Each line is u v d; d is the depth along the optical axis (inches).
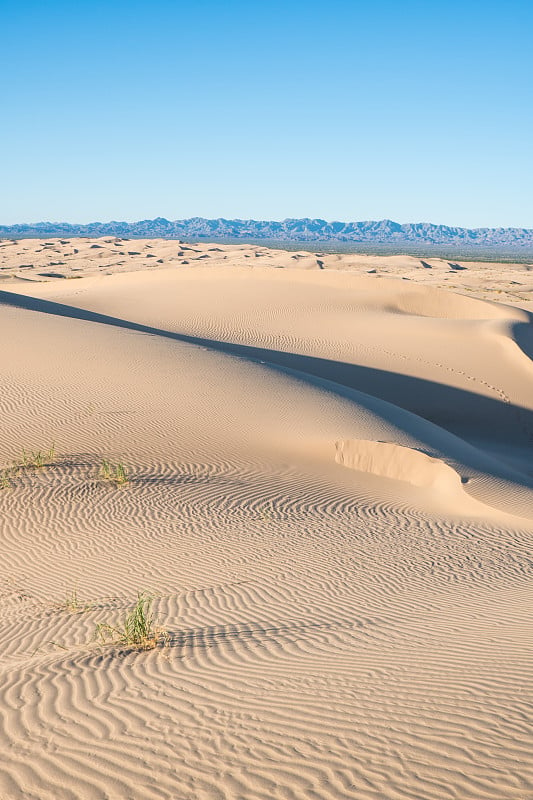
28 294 2154.3
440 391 1309.1
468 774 177.9
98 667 276.1
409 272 4931.1
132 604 384.2
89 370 983.0
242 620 348.2
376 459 756.0
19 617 378.9
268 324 1686.8
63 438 740.0
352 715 217.6
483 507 620.1
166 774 183.8
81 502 585.3
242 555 475.8
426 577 436.1
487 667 262.2
